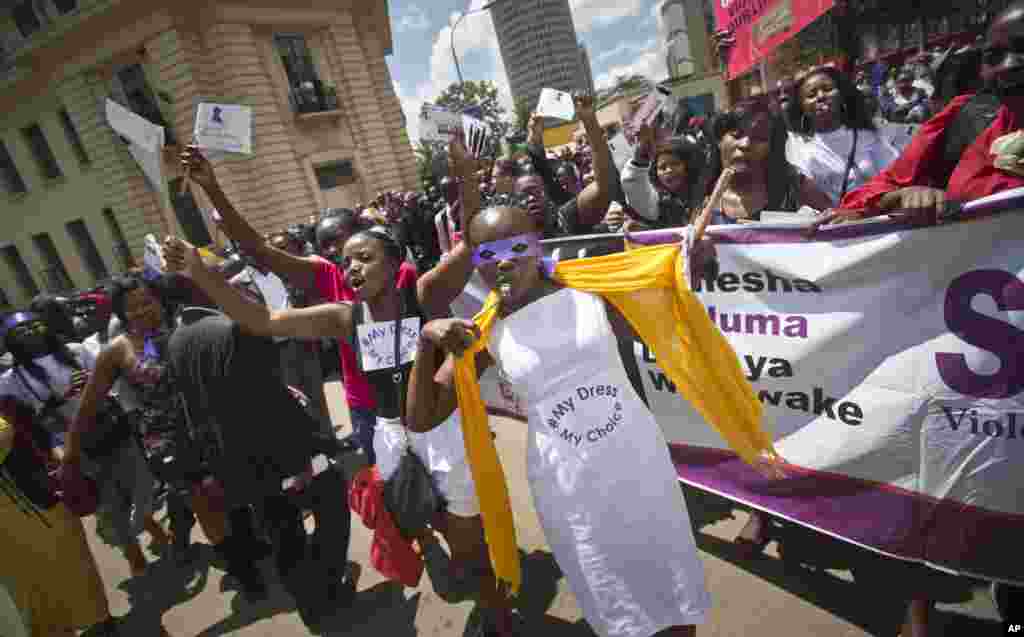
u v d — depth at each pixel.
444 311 2.51
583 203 3.62
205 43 15.56
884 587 2.21
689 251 1.82
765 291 2.24
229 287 2.32
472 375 1.80
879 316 1.99
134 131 2.28
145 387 3.10
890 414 2.02
